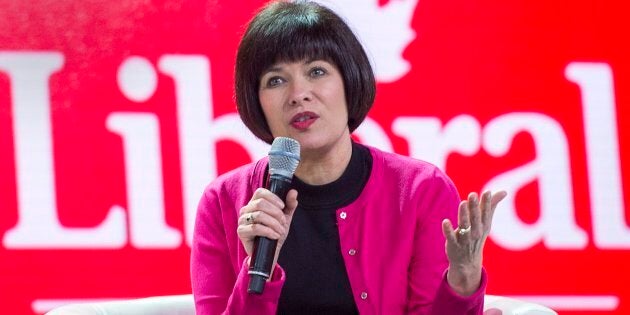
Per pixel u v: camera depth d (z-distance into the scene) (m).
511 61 9.62
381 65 9.55
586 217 9.62
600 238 9.62
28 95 9.37
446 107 9.57
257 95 5.57
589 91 9.64
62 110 9.38
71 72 9.40
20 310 9.25
